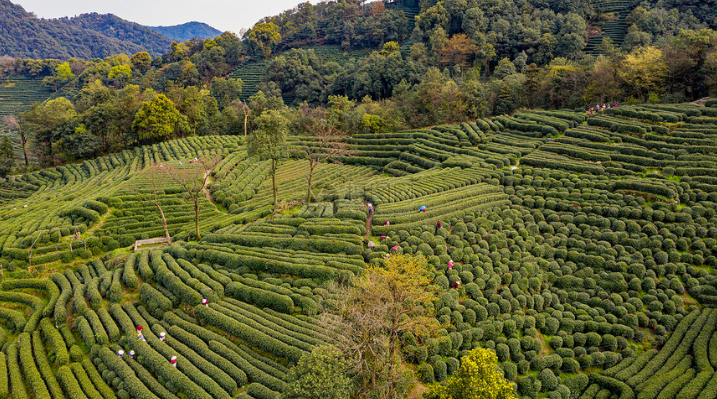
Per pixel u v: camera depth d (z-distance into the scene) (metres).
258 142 55.69
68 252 51.25
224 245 49.88
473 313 39.97
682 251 47.50
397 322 32.94
